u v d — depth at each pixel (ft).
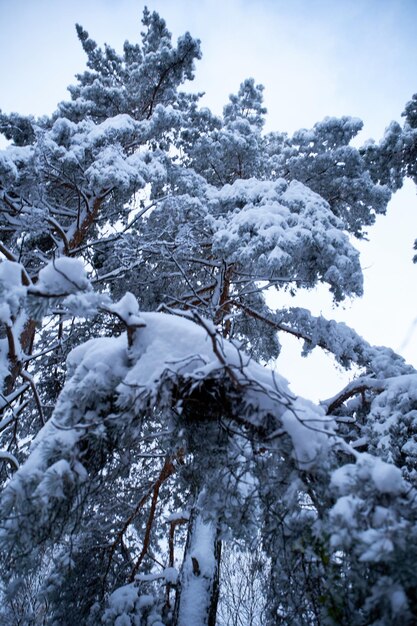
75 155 21.81
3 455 14.17
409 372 21.43
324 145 29.09
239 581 35.01
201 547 19.17
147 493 21.36
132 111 34.09
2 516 7.13
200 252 30.14
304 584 8.39
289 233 19.84
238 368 7.63
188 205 24.49
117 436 8.70
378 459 7.09
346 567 7.03
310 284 22.35
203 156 29.63
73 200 28.45
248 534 10.09
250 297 29.50
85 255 26.91
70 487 7.61
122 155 23.02
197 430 9.75
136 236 24.56
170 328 8.91
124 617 16.51
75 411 8.31
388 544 5.58
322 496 7.78
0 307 7.80
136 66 35.04
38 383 23.88
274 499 8.71
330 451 7.94
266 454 9.05
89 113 31.40
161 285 27.45
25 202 22.02
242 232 20.68
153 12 34.99
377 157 33.71
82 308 7.50
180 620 16.43
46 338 24.63
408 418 14.67
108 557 20.93
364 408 19.56
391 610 5.63
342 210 31.53
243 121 30.66
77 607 17.80
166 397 8.18
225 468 10.38
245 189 23.89
